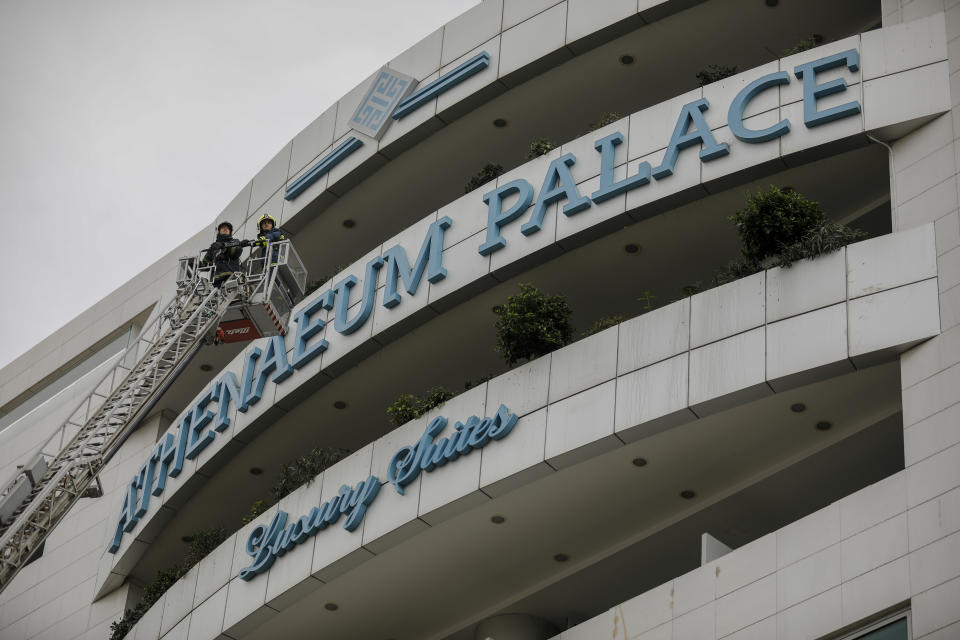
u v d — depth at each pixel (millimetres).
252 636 30984
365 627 31094
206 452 35125
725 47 32125
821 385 24438
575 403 26281
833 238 24484
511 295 30234
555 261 29484
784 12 31094
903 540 21047
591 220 28469
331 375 32469
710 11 31234
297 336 33438
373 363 32219
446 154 35125
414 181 35812
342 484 29703
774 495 27078
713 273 29359
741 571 23125
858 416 25141
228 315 26750
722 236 28500
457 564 29125
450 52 35031
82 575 39156
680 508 27625
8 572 21922
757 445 26000
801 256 24734
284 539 30078
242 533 31828
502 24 34156
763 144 26875
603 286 30156
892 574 20859
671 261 29281
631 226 28531
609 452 26078
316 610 30375
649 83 33156
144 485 36938
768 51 32156
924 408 22078
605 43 32219
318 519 29453
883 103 25875
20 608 39969
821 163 26859
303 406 33531
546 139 33875
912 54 26219
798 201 25234
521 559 29031
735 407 24922
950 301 22781
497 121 34188
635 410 25297
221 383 35344
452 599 30172
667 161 27797
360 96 37156
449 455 27453
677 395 24891
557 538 28406
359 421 34094
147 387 24859
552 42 32625
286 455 35031
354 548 28375
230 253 26828
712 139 27547
